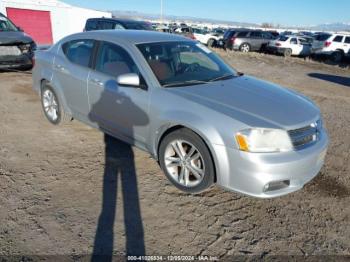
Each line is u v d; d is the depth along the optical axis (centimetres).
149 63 366
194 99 322
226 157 294
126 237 274
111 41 406
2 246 257
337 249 271
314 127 322
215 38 2770
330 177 391
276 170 284
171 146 340
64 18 2408
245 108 312
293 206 328
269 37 2397
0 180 351
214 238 278
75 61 452
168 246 266
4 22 898
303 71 1437
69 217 295
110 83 388
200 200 331
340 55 1966
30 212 300
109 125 408
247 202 331
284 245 273
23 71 941
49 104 521
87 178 362
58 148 435
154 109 341
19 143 448
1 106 608
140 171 381
